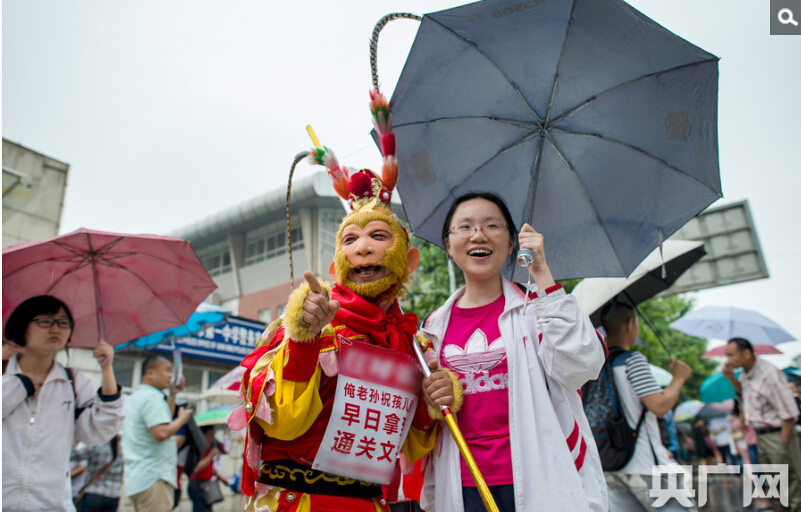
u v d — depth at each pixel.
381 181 2.27
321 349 1.89
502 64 2.40
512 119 2.54
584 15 2.20
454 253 2.31
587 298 4.09
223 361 10.07
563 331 1.96
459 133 2.62
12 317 3.12
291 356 1.75
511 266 2.56
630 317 3.59
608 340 3.59
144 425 4.41
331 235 9.86
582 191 2.58
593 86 2.38
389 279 2.07
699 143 2.33
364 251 2.04
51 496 3.02
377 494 1.96
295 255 10.05
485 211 2.29
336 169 2.27
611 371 3.25
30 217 8.01
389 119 2.29
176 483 4.54
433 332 2.28
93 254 3.49
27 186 8.02
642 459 3.08
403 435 2.01
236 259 11.50
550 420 1.99
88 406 3.34
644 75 2.30
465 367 2.15
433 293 5.73
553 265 2.67
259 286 11.22
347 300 2.02
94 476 4.31
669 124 2.35
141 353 9.42
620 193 2.54
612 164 2.52
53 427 3.11
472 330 2.25
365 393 1.92
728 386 8.59
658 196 2.48
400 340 2.08
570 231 2.64
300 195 9.47
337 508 1.82
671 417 6.13
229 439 8.25
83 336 3.77
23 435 2.99
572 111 2.46
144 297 3.78
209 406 9.45
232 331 10.23
